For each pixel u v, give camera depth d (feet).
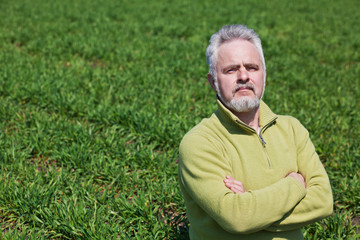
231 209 6.26
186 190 6.98
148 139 17.90
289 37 43.93
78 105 21.09
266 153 7.04
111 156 16.51
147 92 24.06
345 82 27.58
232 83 6.89
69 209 12.28
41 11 54.80
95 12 55.21
